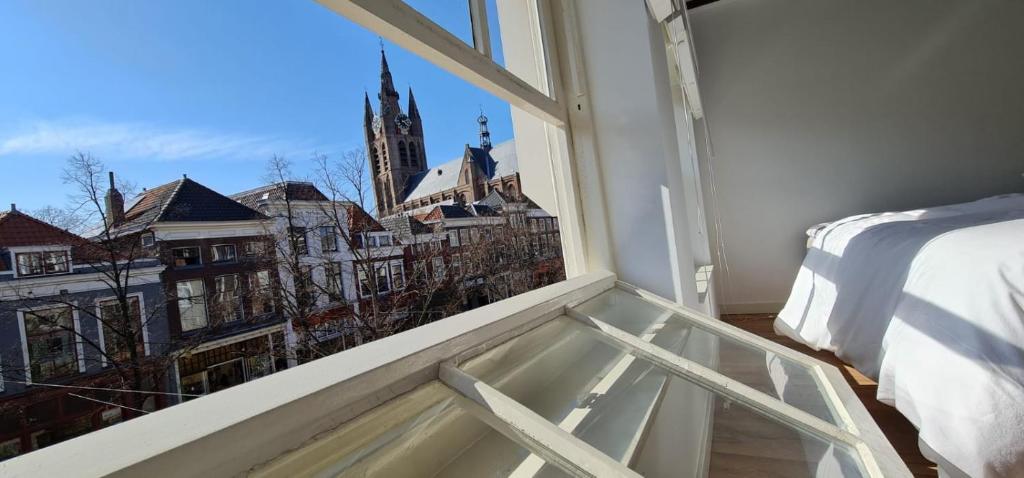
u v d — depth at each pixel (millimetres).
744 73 3447
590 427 478
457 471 354
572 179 1132
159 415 253
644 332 824
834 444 559
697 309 1533
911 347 1207
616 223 1141
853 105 3248
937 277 1229
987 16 2986
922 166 3133
